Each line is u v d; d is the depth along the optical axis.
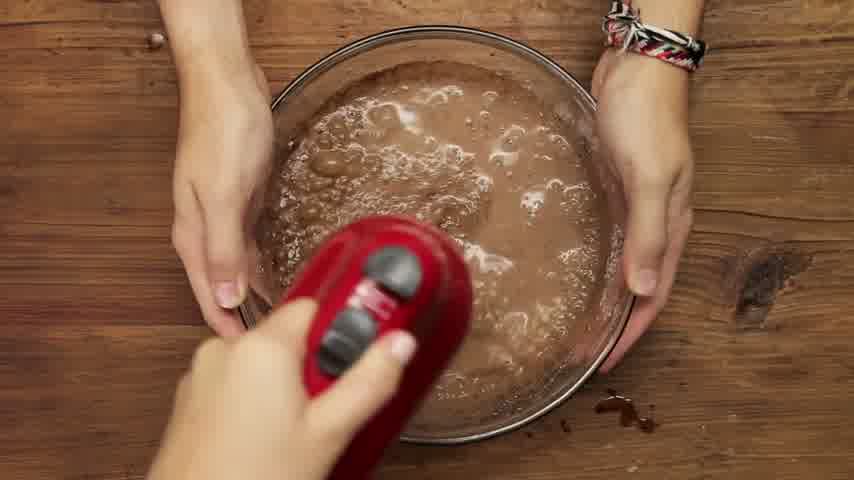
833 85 0.79
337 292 0.47
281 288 0.72
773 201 0.79
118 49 0.78
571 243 0.73
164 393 0.78
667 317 0.79
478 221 0.72
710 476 0.79
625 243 0.70
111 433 0.78
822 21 0.78
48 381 0.78
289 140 0.73
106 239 0.78
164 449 0.43
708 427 0.79
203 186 0.67
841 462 0.79
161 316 0.78
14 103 0.78
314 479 0.41
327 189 0.72
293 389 0.41
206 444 0.40
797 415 0.79
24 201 0.78
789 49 0.79
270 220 0.73
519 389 0.73
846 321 0.79
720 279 0.79
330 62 0.71
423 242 0.49
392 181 0.72
